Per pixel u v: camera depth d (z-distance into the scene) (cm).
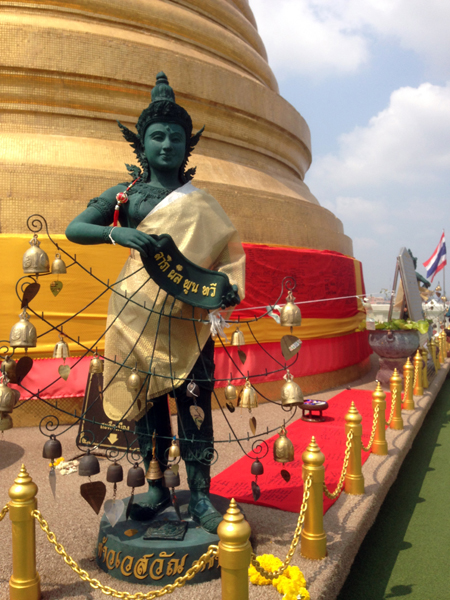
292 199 994
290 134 1140
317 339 975
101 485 322
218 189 852
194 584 310
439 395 1155
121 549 321
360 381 1127
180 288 317
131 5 903
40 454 593
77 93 812
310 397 927
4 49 774
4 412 299
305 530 345
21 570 298
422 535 468
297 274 914
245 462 564
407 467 661
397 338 997
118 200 344
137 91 845
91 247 708
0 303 676
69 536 391
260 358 855
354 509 424
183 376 338
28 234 694
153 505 368
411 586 382
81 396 709
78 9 860
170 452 331
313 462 343
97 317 711
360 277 1229
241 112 989
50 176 719
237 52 1091
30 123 798
